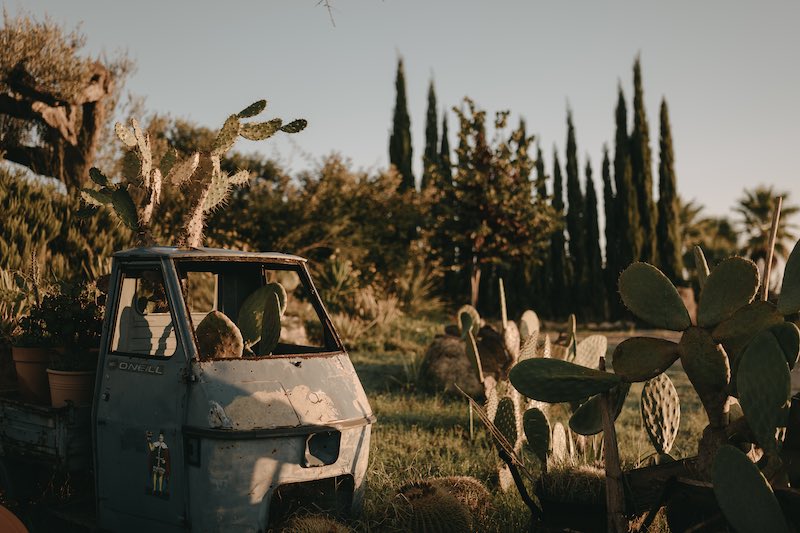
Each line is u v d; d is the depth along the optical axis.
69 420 4.47
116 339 4.45
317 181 23.70
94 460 4.36
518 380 3.90
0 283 9.02
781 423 3.27
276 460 3.85
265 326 4.90
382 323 17.03
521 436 5.98
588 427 4.60
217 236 20.30
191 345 3.99
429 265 27.08
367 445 4.30
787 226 52.91
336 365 4.37
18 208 11.76
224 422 3.76
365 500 4.76
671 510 3.67
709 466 3.69
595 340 6.70
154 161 17.52
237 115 5.70
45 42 15.75
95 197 5.39
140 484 4.08
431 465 6.19
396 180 25.72
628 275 3.87
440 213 26.38
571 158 39.25
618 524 3.70
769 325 3.50
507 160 24.48
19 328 6.32
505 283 36.12
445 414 8.88
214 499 3.72
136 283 4.77
